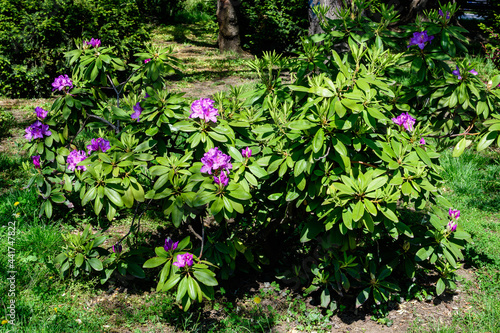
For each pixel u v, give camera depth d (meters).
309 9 7.00
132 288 3.90
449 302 3.83
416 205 3.43
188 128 3.18
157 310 3.62
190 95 9.52
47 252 4.16
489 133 3.17
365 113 2.95
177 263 3.03
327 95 2.96
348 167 3.08
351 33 3.64
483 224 5.04
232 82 10.92
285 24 14.47
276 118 3.37
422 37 3.51
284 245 4.48
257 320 3.54
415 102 4.01
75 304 3.61
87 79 3.93
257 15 14.73
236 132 3.75
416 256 3.66
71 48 9.14
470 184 5.91
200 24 21.67
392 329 3.50
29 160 6.12
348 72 3.15
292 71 3.84
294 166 3.25
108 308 3.61
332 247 3.54
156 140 3.46
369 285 3.63
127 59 9.76
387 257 3.87
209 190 3.10
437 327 3.46
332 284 3.54
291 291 3.96
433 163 3.68
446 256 3.62
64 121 4.32
